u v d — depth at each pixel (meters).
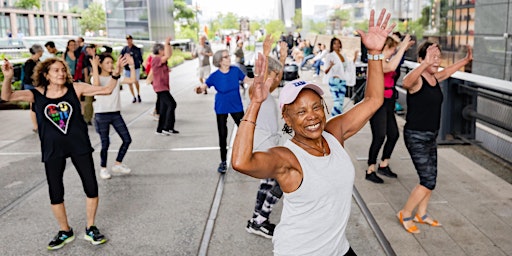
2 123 11.51
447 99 8.41
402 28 12.24
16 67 15.75
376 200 5.81
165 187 6.60
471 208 5.52
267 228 4.99
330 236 2.60
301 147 2.55
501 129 7.47
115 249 4.83
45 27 61.84
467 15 8.55
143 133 9.97
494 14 7.72
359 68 12.83
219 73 6.91
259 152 2.46
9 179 7.17
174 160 7.91
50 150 4.71
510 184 6.33
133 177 7.06
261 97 2.43
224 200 6.06
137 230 5.25
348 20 23.64
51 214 5.80
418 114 4.75
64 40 27.02
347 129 2.98
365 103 3.02
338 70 9.68
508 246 4.59
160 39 38.59
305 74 20.80
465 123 8.48
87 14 61.53
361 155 7.78
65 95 4.74
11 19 56.34
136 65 14.06
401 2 12.41
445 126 8.46
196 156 8.12
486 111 7.72
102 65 6.64
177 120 11.28
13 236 5.19
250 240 4.94
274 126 5.16
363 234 4.98
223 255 4.64
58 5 69.44
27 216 5.74
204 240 4.95
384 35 2.99
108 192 6.45
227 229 5.21
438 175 6.70
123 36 34.28
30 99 4.65
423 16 10.81
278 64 5.08
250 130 2.40
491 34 7.81
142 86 17.92
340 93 9.82
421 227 5.05
